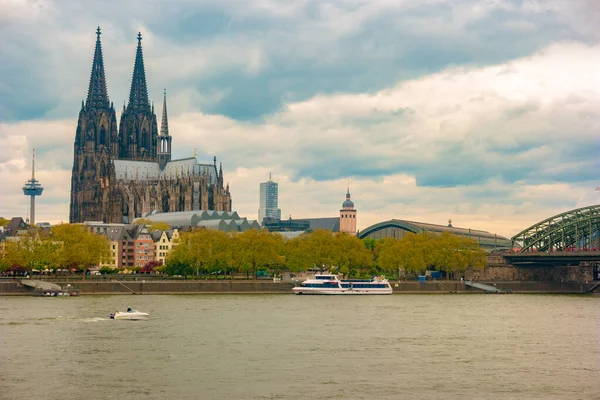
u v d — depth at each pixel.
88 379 118.75
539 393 114.50
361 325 178.25
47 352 138.38
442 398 110.62
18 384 115.62
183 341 150.88
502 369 129.62
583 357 140.88
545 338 163.25
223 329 167.38
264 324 176.62
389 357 137.88
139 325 171.88
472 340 159.00
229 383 116.81
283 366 128.62
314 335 161.12
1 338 152.50
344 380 119.56
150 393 111.12
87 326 169.50
